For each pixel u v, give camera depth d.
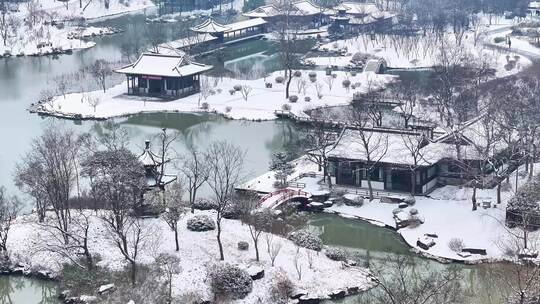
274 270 90.94
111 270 90.88
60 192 99.56
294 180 124.44
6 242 98.00
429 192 118.94
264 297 86.00
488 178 117.75
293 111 173.62
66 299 87.12
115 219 97.69
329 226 110.06
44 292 91.38
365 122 139.62
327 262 94.94
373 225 109.69
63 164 107.88
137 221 95.00
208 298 85.62
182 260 92.56
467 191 116.81
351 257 98.75
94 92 192.62
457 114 154.25
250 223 103.38
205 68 195.50
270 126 166.00
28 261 94.94
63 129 159.62
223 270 87.00
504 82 175.62
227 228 101.75
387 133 123.94
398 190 119.06
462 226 105.62
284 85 198.75
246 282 86.56
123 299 84.56
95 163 104.94
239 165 127.06
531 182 110.19
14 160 136.88
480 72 177.38
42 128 161.12
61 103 180.50
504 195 114.06
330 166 122.44
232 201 107.94
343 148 121.94
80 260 93.25
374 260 99.12
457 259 97.12
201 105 179.75
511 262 91.12
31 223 102.94
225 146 141.25
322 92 191.50
